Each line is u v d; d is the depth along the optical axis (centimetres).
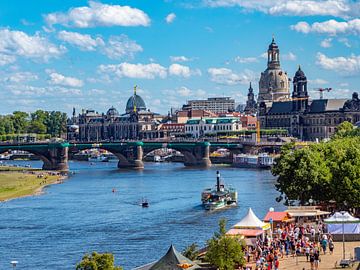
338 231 11744
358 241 11712
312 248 10469
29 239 16800
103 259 9456
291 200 15850
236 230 11800
